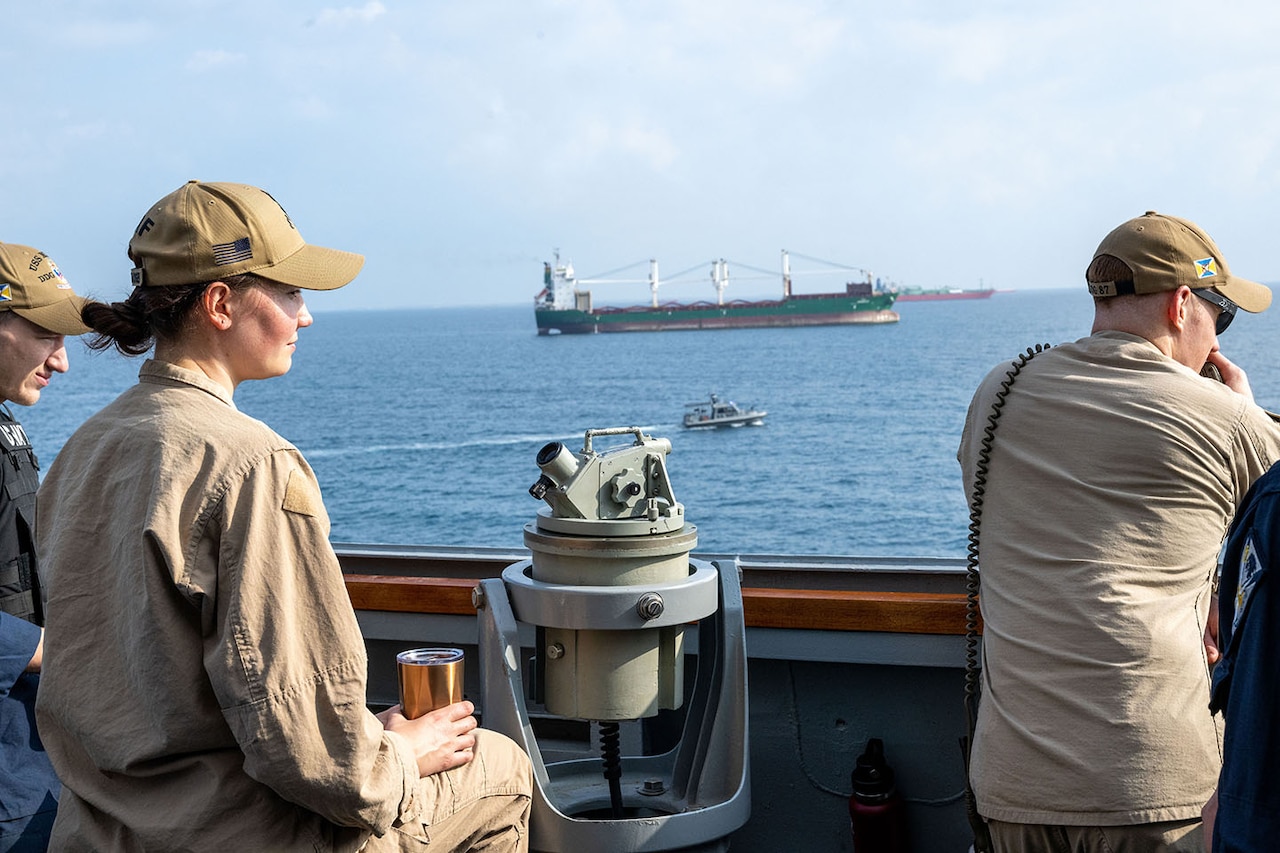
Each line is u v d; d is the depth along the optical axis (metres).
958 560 2.51
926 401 90.06
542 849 2.05
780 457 67.88
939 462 65.06
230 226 1.62
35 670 1.98
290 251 1.67
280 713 1.47
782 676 2.54
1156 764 1.71
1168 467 1.81
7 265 2.21
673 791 2.29
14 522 2.14
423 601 2.65
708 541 48.50
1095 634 1.76
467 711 1.90
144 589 1.50
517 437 77.50
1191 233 1.99
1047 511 1.88
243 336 1.65
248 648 1.48
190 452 1.53
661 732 2.62
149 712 1.52
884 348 133.88
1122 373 1.92
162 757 1.55
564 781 2.38
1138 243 1.98
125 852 1.57
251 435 1.56
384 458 70.25
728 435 76.75
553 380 110.50
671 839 2.02
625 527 2.01
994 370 2.10
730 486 60.03
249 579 1.49
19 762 1.98
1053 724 1.76
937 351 129.00
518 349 153.25
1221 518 1.84
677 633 2.10
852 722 2.51
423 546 2.88
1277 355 74.19
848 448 70.44
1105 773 1.72
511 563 2.70
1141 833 1.71
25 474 2.20
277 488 1.54
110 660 1.57
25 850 1.96
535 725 2.69
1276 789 1.22
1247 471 1.84
